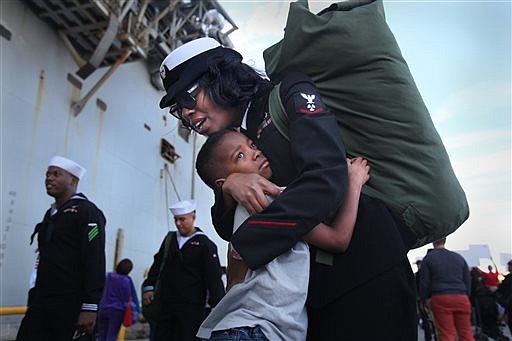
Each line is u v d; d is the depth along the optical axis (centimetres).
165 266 473
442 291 623
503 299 803
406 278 122
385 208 125
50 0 841
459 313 622
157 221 1366
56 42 939
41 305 335
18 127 816
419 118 124
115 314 691
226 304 120
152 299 479
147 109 1331
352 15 127
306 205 109
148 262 1299
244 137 135
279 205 112
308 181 111
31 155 843
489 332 963
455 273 628
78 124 991
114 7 917
